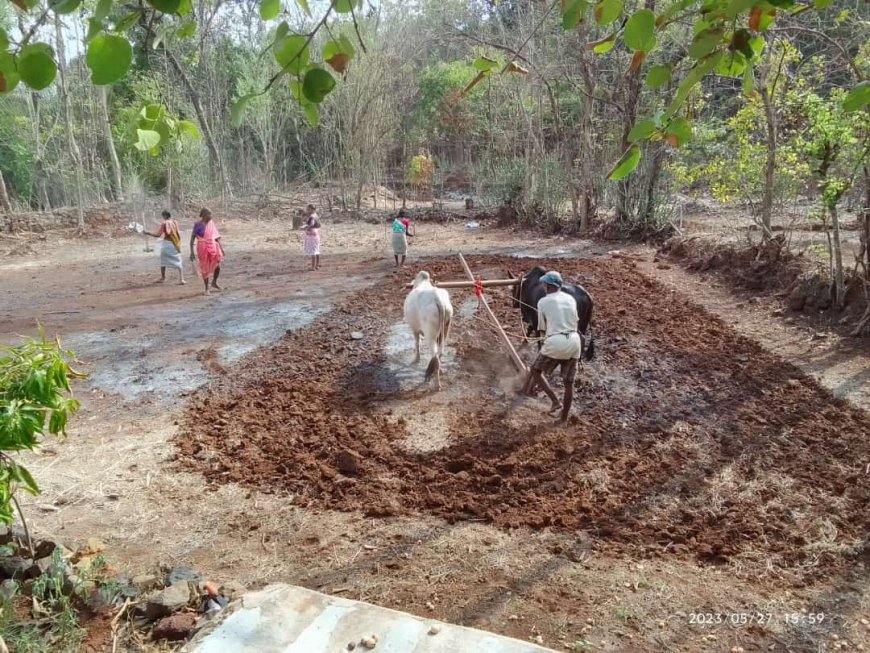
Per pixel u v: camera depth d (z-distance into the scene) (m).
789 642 3.84
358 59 25.81
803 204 18.34
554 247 18.25
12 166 27.81
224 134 30.06
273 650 2.86
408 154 34.06
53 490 5.69
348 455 6.05
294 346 9.65
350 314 11.34
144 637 3.72
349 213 26.31
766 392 7.66
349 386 8.12
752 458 6.11
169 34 2.02
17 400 3.50
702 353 9.04
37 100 25.69
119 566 4.57
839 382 7.86
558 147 22.66
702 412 7.17
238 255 18.28
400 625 2.99
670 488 5.61
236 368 8.80
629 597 4.24
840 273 10.01
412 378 8.34
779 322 10.30
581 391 7.80
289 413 7.30
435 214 25.27
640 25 1.88
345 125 27.27
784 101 12.09
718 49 2.00
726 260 13.23
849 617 4.05
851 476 5.72
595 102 20.78
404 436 6.68
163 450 6.45
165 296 13.06
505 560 4.66
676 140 2.14
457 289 12.89
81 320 11.30
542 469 5.95
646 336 9.78
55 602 3.86
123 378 8.49
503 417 7.10
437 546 4.84
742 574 4.48
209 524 5.19
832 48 13.82
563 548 4.79
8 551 4.29
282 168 34.19
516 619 4.04
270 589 3.30
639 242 18.11
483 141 33.19
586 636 3.88
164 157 24.81
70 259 18.16
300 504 5.45
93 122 27.27
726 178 13.47
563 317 6.66
